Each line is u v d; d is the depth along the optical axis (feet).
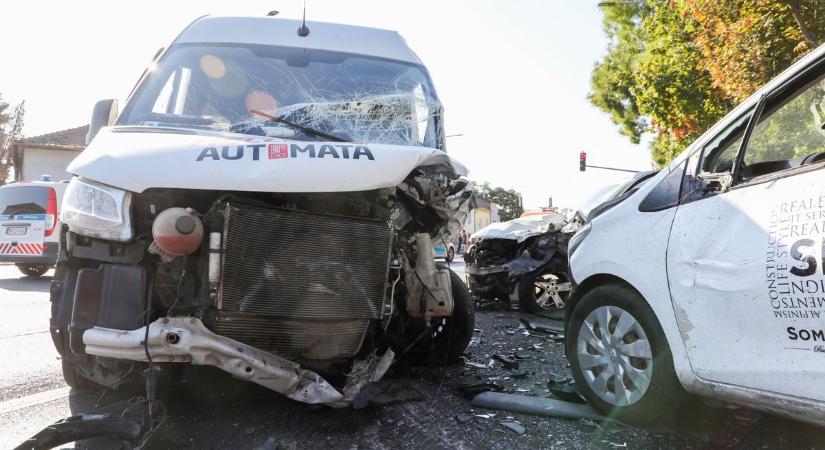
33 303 27.55
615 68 91.61
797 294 7.42
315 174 9.14
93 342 8.39
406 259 11.88
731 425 9.96
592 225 11.40
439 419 10.50
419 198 11.24
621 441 9.40
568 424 10.27
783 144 9.25
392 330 11.99
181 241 8.31
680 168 9.89
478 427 10.12
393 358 11.03
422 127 13.46
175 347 8.23
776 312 7.67
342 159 9.55
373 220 9.95
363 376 10.22
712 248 8.70
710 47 37.60
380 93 13.17
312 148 9.66
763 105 8.88
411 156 10.19
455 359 14.70
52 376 13.98
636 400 9.80
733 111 9.45
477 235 28.19
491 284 26.78
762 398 7.80
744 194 8.52
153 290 8.86
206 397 11.07
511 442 9.46
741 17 33.53
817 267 7.21
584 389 10.91
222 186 8.71
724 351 8.29
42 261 37.19
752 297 7.97
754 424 9.97
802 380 7.30
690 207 9.31
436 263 13.61
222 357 8.54
